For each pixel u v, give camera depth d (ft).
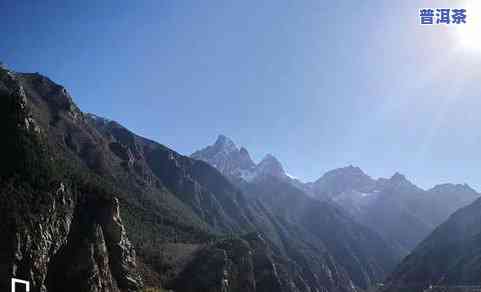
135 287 589.32
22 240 485.56
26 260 483.51
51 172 572.92
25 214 502.38
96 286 522.88
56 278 509.76
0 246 472.44
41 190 538.88
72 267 519.60
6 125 574.97
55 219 531.91
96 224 568.00
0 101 597.52
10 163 543.39
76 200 588.50
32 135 589.32
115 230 600.80
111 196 622.95
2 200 497.87
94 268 529.45
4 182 519.19
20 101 599.98
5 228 482.69
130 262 613.52
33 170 549.54
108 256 581.94
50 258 513.04
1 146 555.28
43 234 508.94
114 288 556.51
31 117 610.24
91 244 543.80
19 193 515.50
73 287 510.58
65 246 534.78
